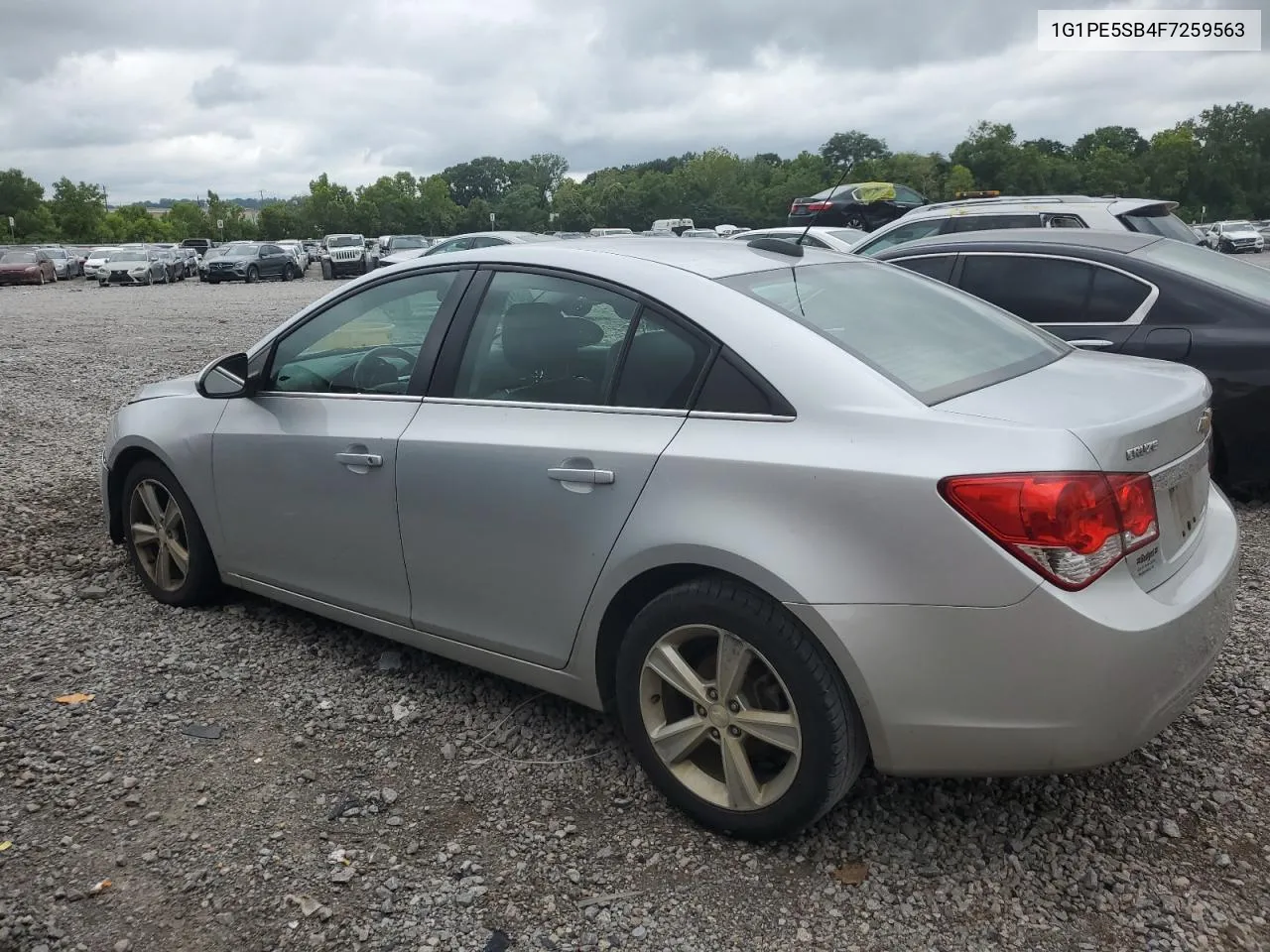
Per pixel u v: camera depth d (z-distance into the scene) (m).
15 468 7.15
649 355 3.02
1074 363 3.26
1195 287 5.73
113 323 19.36
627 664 2.97
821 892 2.68
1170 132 100.44
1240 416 5.53
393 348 3.68
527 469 3.12
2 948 2.47
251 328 18.06
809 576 2.56
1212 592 2.71
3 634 4.27
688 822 2.98
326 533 3.78
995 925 2.55
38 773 3.22
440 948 2.48
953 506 2.43
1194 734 3.39
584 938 2.51
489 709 3.64
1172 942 2.47
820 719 2.62
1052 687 2.41
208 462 4.16
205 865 2.78
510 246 3.55
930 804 3.04
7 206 98.44
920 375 2.82
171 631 4.30
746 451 2.71
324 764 3.29
